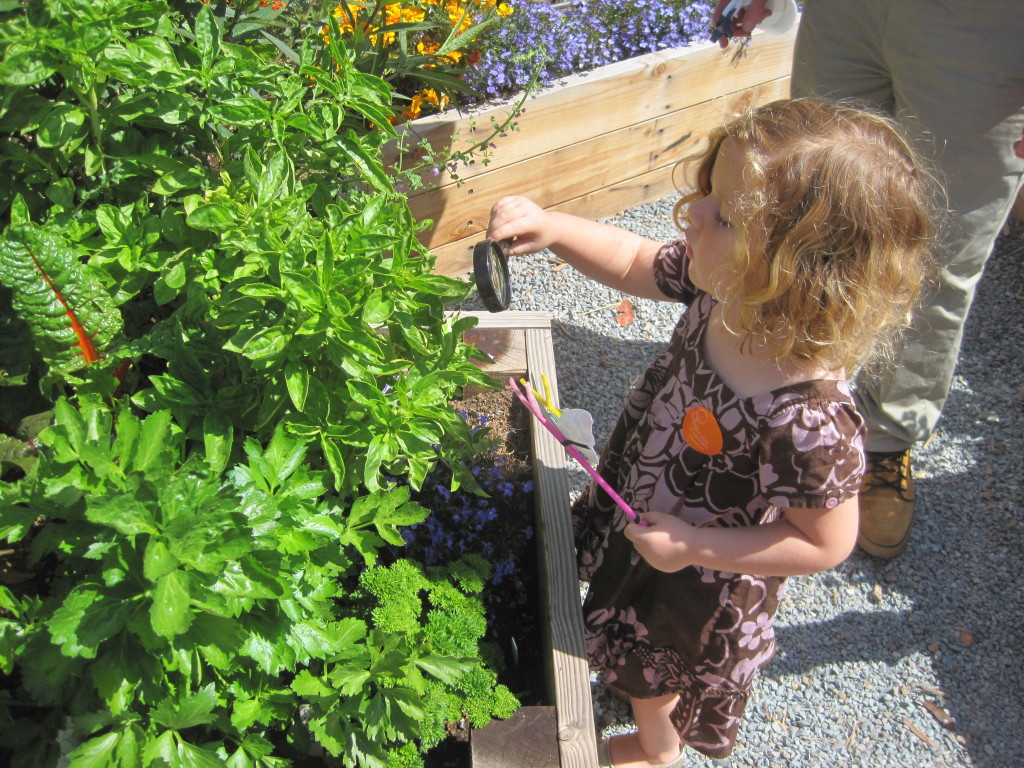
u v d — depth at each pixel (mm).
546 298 3008
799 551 1355
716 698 1640
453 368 1409
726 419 1356
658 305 3029
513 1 2785
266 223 1181
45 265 1149
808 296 1211
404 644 1322
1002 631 2293
